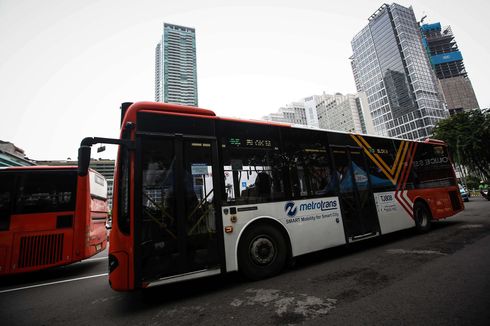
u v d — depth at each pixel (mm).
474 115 25641
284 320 2746
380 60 115938
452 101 142625
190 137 4195
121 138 3941
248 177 4570
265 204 4594
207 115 4555
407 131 103125
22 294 4766
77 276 6145
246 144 4730
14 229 5629
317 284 3818
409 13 113438
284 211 4781
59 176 6258
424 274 3857
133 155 3723
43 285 5406
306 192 5195
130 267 3393
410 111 102125
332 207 5461
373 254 5473
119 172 3740
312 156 5535
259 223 4473
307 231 4977
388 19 112188
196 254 3803
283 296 3441
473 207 14438
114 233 3475
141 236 3523
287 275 4422
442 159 8938
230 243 4090
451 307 2748
